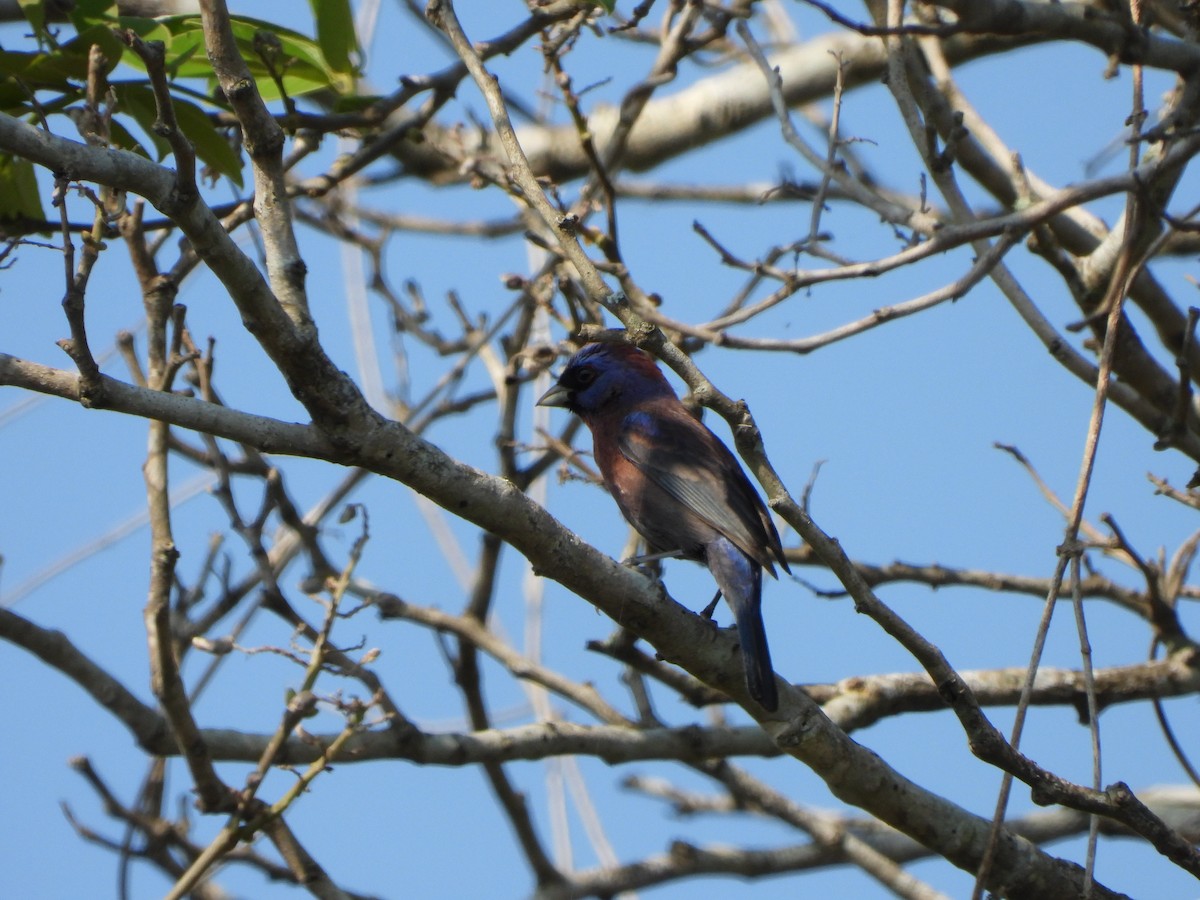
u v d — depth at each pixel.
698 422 12.67
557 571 8.64
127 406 7.48
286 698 9.97
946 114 12.69
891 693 12.47
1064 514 11.51
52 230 10.40
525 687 13.91
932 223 10.67
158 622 10.12
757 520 11.77
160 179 6.96
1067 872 9.74
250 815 9.92
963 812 9.68
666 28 13.81
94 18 9.41
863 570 13.55
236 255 7.17
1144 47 11.39
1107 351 8.70
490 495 8.24
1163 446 11.46
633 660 11.95
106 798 11.42
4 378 7.40
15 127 6.77
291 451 7.80
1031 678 8.21
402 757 11.06
